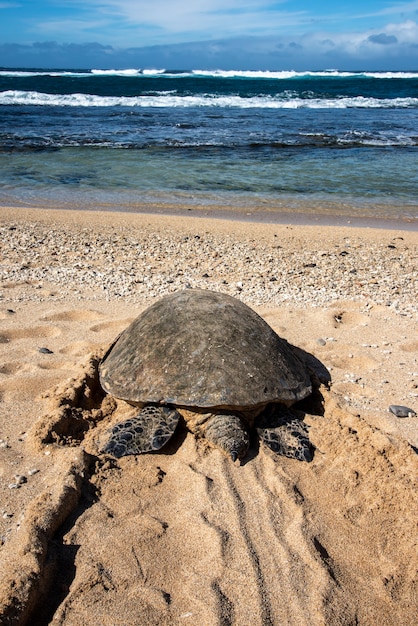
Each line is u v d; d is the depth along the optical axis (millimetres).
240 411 1568
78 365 1960
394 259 3725
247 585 1104
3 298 2715
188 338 1641
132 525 1258
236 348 1623
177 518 1291
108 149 7926
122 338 1862
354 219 4883
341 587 1117
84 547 1193
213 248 3889
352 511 1326
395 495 1342
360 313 2670
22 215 4680
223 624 1019
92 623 1027
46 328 2342
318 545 1217
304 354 2170
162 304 1823
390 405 1828
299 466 1479
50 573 1115
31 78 20938
